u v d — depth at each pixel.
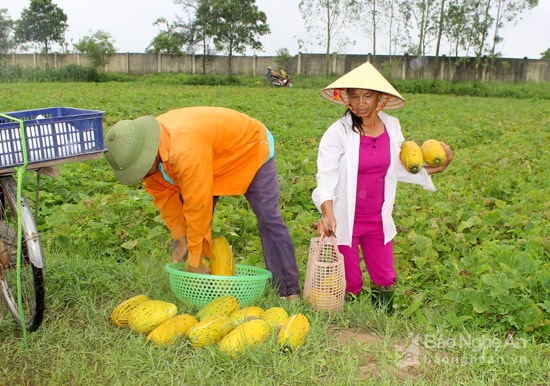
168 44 40.56
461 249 5.59
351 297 4.38
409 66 39.22
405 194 7.34
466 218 6.38
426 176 4.29
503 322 4.12
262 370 3.34
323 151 4.02
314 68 40.41
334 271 4.04
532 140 12.98
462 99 28.61
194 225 3.74
